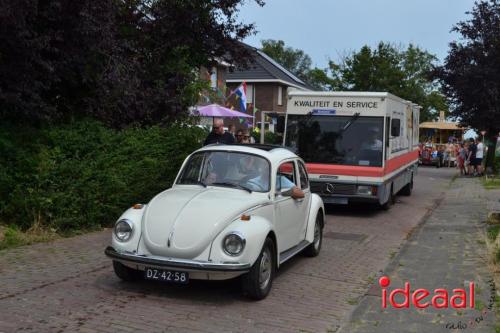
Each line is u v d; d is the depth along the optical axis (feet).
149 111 41.78
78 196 31.42
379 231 38.17
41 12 30.76
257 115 142.00
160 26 43.34
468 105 87.35
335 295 22.26
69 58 33.01
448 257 28.94
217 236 19.67
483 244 32.22
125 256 19.95
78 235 30.78
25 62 30.32
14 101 29.96
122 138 35.78
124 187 33.53
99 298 20.34
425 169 119.34
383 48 148.36
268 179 23.43
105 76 36.88
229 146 25.26
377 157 44.11
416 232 37.60
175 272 19.53
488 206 51.24
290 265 27.09
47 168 30.19
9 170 29.89
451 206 52.37
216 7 45.19
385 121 44.50
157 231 20.04
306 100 46.19
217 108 62.28
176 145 39.42
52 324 17.53
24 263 24.56
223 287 22.34
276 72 145.48
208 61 48.03
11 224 29.35
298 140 45.80
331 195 44.55
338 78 153.17
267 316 19.20
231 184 23.31
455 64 86.84
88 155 32.89
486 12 84.02
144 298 20.57
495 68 64.59
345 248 31.89
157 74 43.80
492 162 96.99
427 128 155.94
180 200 21.57
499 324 18.38
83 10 31.78
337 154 44.80
